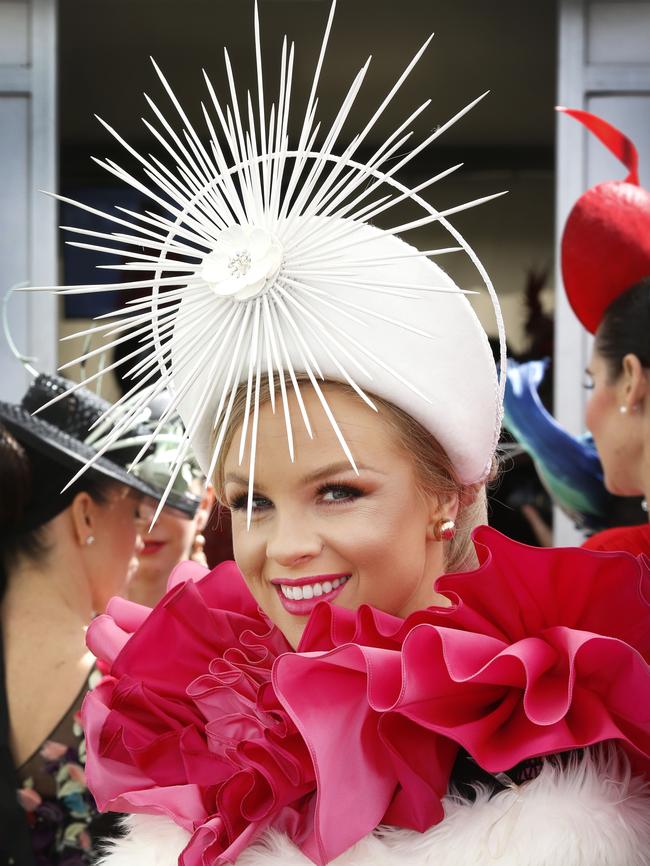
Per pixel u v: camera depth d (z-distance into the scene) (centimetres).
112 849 104
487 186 346
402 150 341
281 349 95
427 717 88
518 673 89
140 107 335
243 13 284
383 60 307
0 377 251
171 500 187
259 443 97
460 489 106
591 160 246
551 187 345
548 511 267
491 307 340
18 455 175
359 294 96
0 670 169
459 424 99
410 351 97
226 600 115
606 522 196
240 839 92
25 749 165
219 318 98
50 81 255
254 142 98
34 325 251
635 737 90
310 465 95
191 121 340
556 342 246
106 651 113
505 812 87
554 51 303
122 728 105
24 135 255
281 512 97
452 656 86
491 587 92
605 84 246
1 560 175
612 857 85
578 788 87
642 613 91
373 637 93
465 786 92
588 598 92
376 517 96
